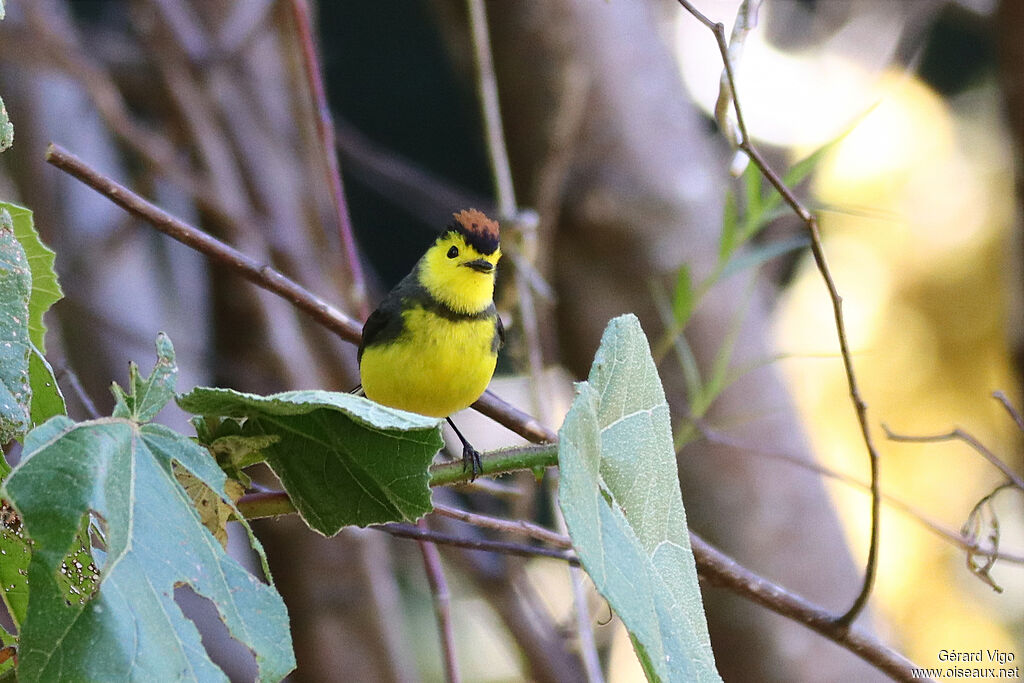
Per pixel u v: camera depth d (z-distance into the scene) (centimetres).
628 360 353
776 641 1028
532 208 1090
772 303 1661
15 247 324
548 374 961
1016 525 1792
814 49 1938
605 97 1077
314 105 710
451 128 2227
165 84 1177
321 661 1152
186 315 1569
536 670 1165
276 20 1093
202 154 1145
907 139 1917
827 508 1077
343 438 338
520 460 357
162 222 568
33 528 245
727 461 1047
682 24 1862
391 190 1658
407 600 1709
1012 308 1124
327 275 1231
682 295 755
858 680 1025
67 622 238
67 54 1090
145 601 253
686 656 318
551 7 1062
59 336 1259
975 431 1822
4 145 327
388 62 2209
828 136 1833
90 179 552
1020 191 1080
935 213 1894
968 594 1748
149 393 295
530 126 1082
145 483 276
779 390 1084
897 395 1836
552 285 1106
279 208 1216
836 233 1931
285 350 1191
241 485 351
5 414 311
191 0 1220
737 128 533
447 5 1137
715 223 1095
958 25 2025
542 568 1403
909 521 1772
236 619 273
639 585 299
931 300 1856
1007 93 1048
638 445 348
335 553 1165
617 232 1065
